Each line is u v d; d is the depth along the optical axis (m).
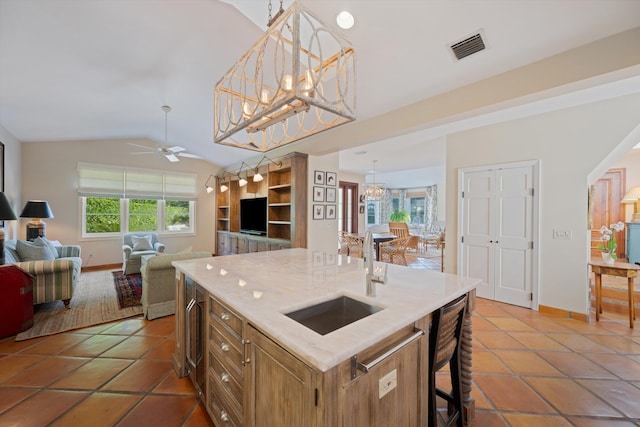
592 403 1.88
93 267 5.80
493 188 3.87
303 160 4.69
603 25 1.82
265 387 1.13
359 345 0.93
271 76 3.23
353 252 6.61
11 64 2.79
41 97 3.56
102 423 1.68
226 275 1.88
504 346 2.64
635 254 5.11
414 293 1.50
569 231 3.29
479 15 1.90
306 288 1.58
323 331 1.43
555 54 2.09
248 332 1.24
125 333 2.87
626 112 2.93
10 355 2.43
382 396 1.07
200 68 3.26
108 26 2.47
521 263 3.65
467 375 1.71
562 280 3.35
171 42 2.78
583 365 2.32
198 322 1.86
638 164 5.40
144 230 6.50
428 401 1.38
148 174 6.47
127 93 3.79
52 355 2.44
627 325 3.09
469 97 2.56
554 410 1.82
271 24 1.60
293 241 4.63
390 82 2.75
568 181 3.29
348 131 3.77
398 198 12.13
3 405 1.82
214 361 1.60
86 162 5.72
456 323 1.56
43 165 5.30
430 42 2.20
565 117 3.30
